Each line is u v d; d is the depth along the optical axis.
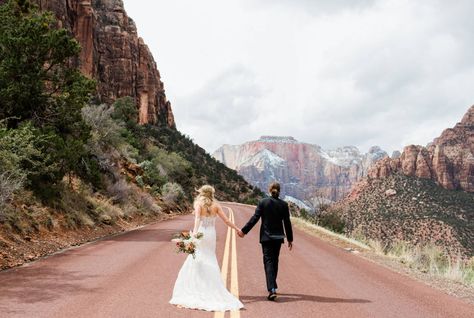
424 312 6.82
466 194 145.00
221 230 20.25
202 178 102.56
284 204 7.45
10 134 13.25
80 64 89.25
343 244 18.06
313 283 8.73
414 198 139.88
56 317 5.62
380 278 9.78
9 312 5.77
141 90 129.25
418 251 14.18
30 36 15.78
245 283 8.43
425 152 183.00
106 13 130.50
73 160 16.08
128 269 9.19
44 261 9.78
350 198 157.75
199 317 5.91
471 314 6.88
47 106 17.02
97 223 17.33
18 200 13.09
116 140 29.41
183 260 10.66
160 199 34.38
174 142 111.94
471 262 13.52
